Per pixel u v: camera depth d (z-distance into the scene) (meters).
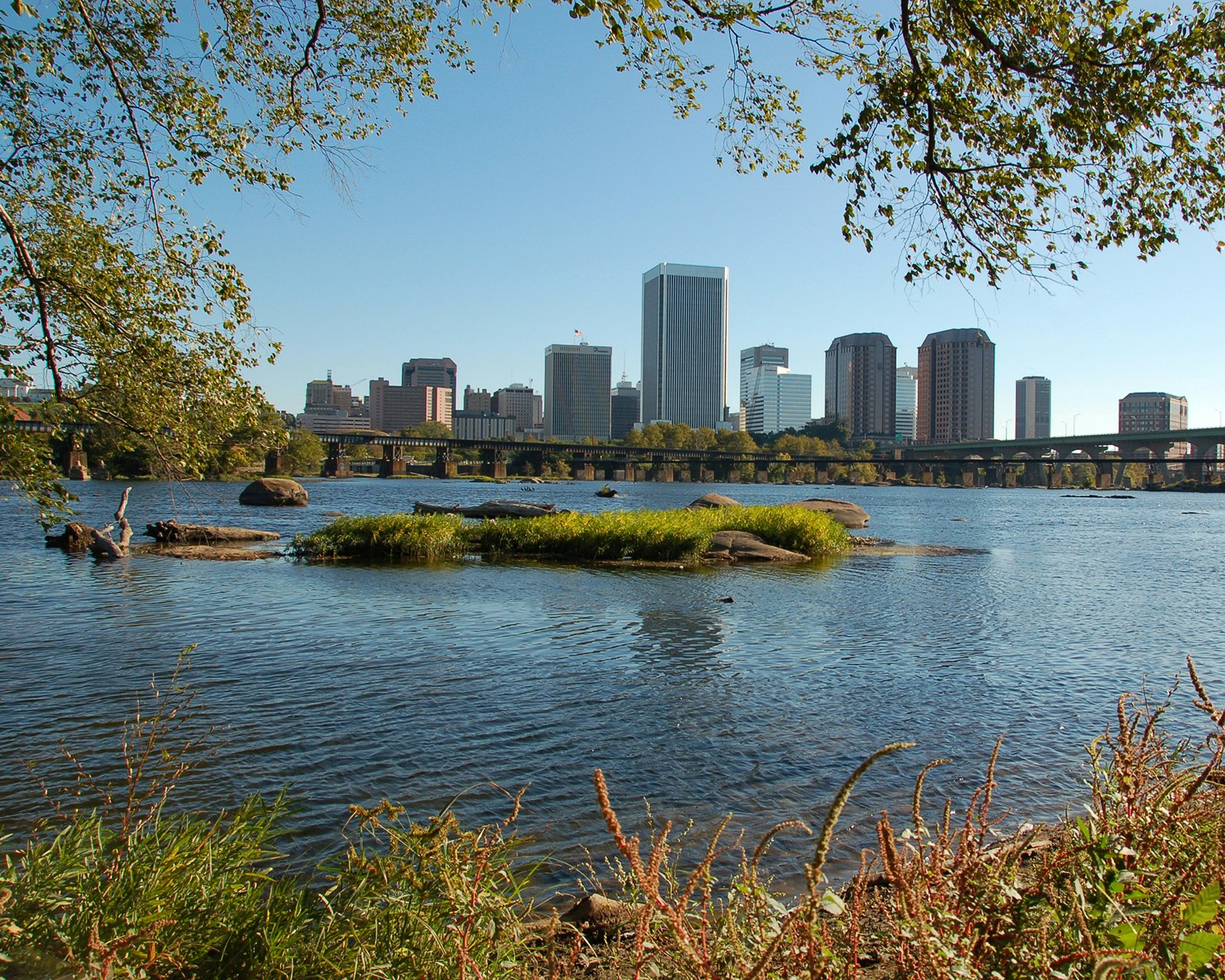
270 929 3.90
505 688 12.03
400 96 10.18
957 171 7.39
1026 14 7.02
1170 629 17.89
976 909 3.09
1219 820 3.61
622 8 6.65
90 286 9.00
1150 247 7.22
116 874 4.04
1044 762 8.97
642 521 33.50
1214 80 6.69
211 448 10.02
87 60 9.17
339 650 14.59
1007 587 25.23
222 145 9.33
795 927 2.83
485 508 50.69
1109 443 175.38
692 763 8.94
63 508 8.68
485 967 3.58
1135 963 2.67
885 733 10.02
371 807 7.61
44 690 11.65
